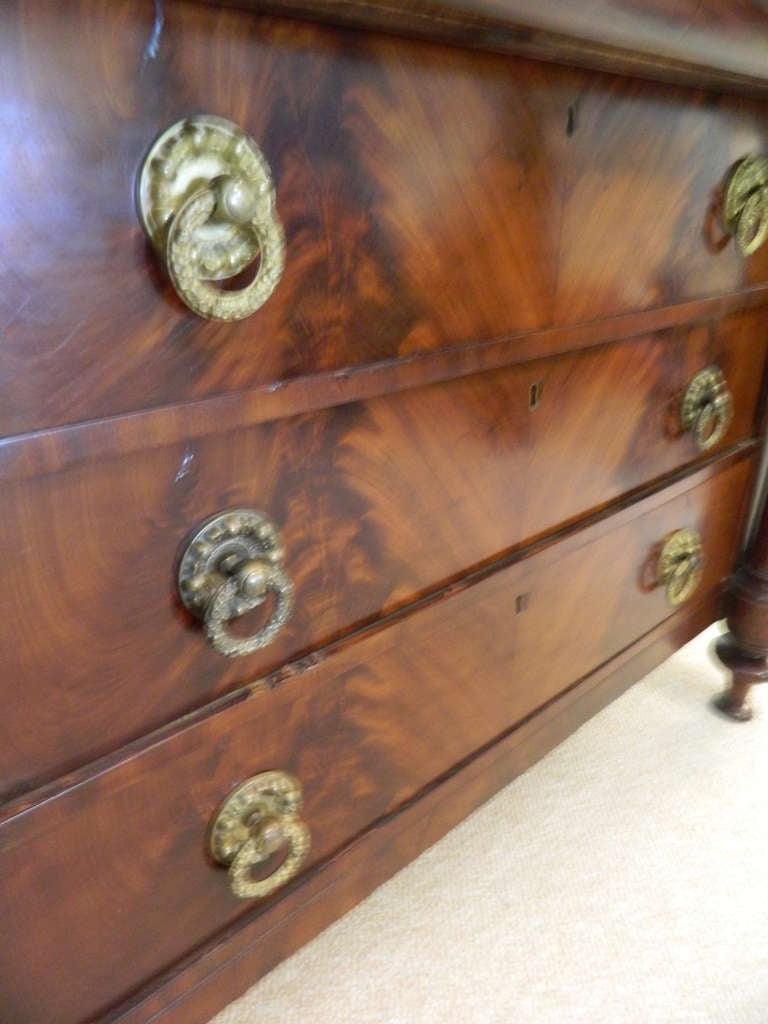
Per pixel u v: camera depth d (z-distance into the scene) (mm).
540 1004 707
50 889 441
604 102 549
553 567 724
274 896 598
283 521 478
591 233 587
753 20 530
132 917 497
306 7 357
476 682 701
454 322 514
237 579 431
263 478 454
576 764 994
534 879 834
